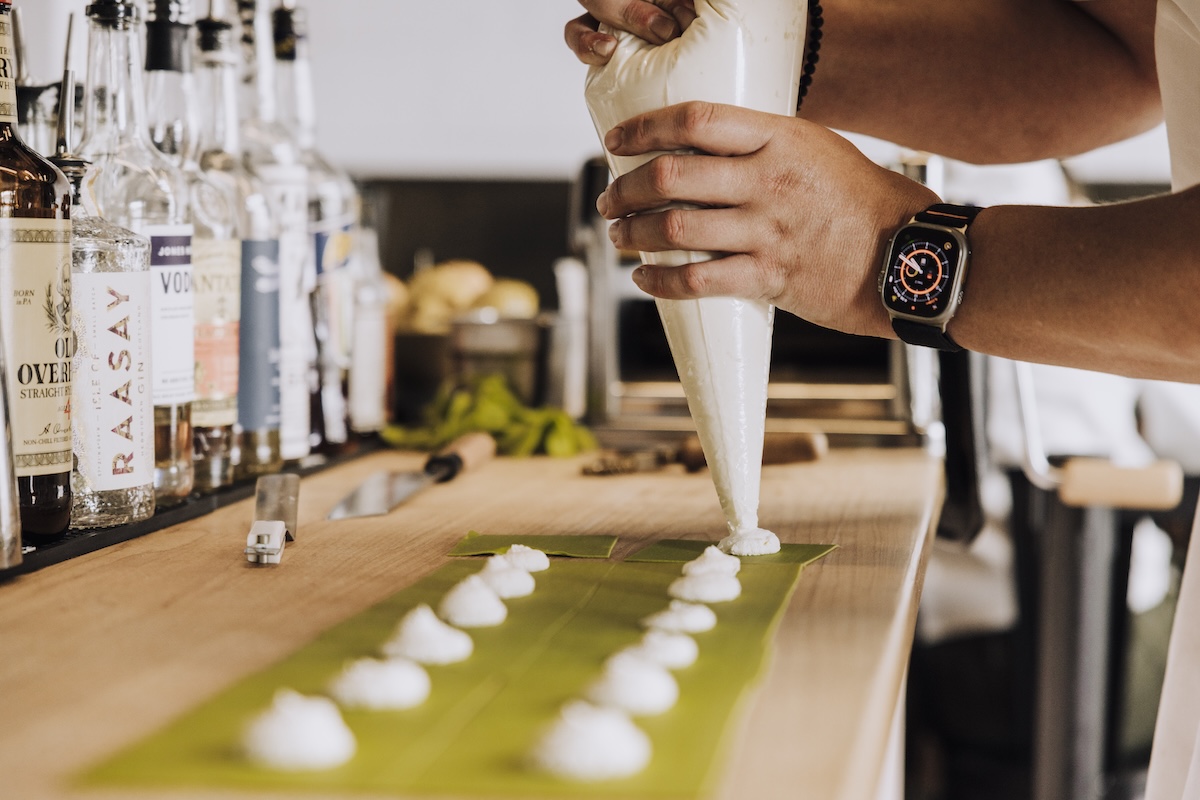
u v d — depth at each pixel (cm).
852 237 71
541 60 267
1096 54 107
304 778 40
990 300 70
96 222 77
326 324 126
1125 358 70
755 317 73
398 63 269
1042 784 148
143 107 88
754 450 76
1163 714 97
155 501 89
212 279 97
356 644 55
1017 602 177
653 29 71
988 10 106
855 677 51
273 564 74
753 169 69
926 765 180
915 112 109
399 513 96
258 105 118
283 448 118
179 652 55
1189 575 95
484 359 159
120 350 78
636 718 44
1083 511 142
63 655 55
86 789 39
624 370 154
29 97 88
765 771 40
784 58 72
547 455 138
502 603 63
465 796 38
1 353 65
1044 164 176
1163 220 65
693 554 77
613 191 72
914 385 143
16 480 69
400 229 283
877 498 102
